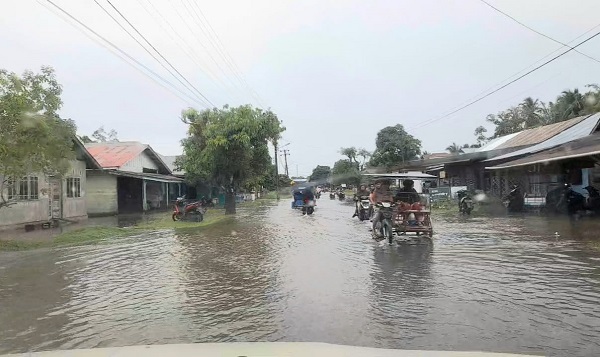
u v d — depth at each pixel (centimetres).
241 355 332
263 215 2516
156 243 1354
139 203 3103
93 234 1532
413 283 736
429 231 1282
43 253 1200
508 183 2598
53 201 2098
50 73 1411
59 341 506
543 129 2719
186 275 857
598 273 773
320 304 622
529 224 1588
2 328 557
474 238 1274
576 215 1806
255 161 2627
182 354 341
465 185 2969
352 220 2111
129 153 3059
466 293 664
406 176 1739
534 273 788
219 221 2119
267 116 2617
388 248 1138
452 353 350
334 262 950
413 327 516
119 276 873
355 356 333
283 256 1046
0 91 1281
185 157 3114
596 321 527
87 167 2512
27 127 1281
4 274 912
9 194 1767
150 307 639
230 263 966
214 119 2586
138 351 359
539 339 471
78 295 725
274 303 636
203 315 590
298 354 337
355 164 5531
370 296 658
